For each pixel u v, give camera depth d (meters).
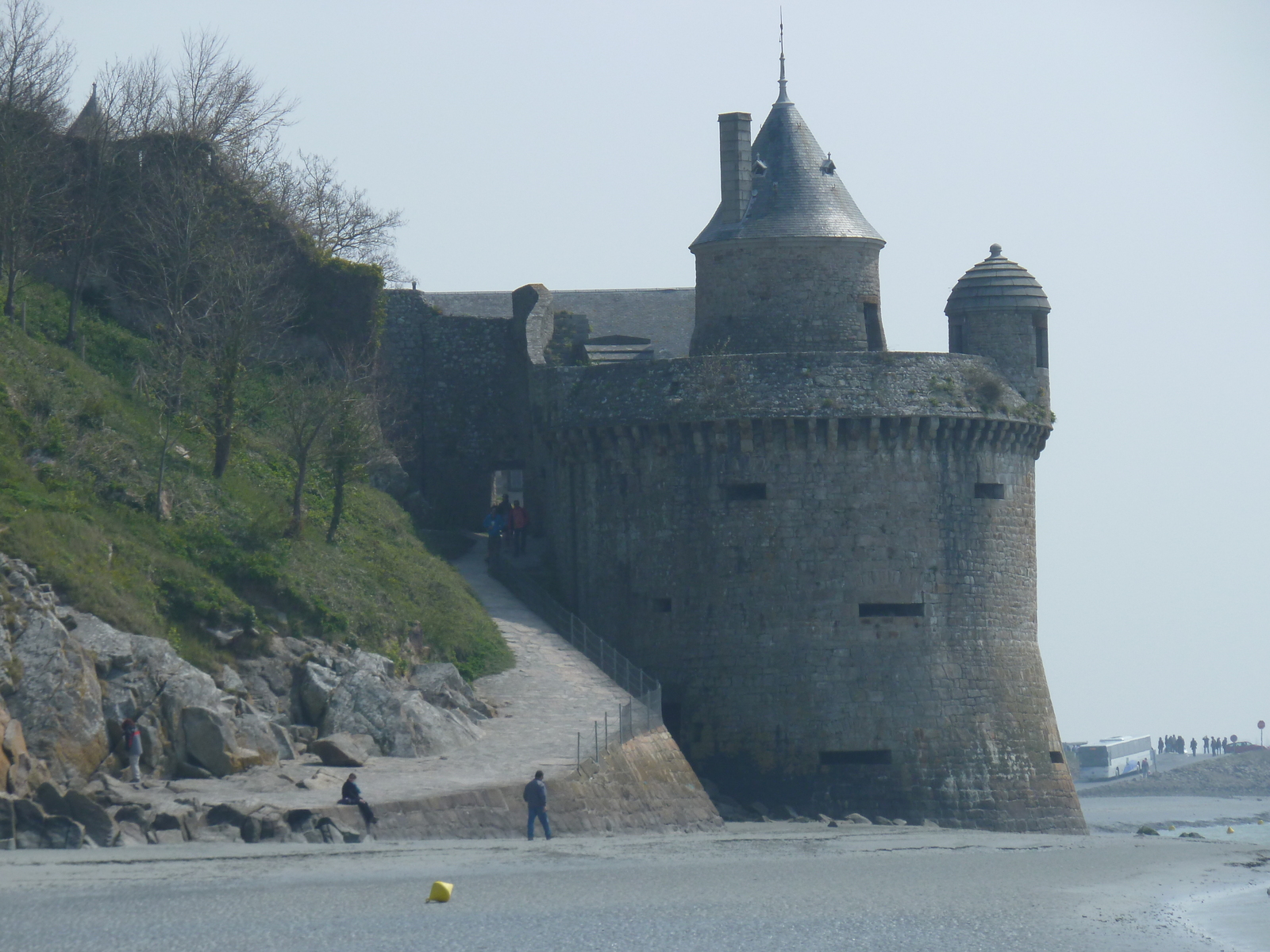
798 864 161.75
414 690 195.00
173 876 130.12
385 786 164.75
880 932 122.38
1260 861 185.12
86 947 106.81
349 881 132.25
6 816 139.75
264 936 112.31
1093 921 130.50
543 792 163.75
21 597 161.88
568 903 129.25
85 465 197.62
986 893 144.62
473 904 126.56
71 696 157.50
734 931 120.94
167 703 166.12
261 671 186.12
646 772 191.38
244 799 154.38
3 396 199.00
